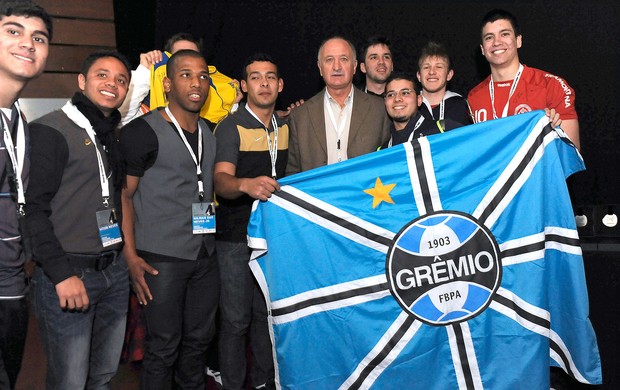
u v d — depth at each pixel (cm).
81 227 238
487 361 259
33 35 215
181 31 469
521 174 262
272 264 264
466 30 412
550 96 316
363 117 310
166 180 269
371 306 261
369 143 308
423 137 265
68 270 225
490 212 261
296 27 448
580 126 386
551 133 263
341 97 311
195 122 281
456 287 260
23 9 213
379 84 374
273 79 294
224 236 297
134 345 312
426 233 261
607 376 314
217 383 334
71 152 233
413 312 260
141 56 350
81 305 228
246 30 460
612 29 376
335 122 311
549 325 261
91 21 435
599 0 378
